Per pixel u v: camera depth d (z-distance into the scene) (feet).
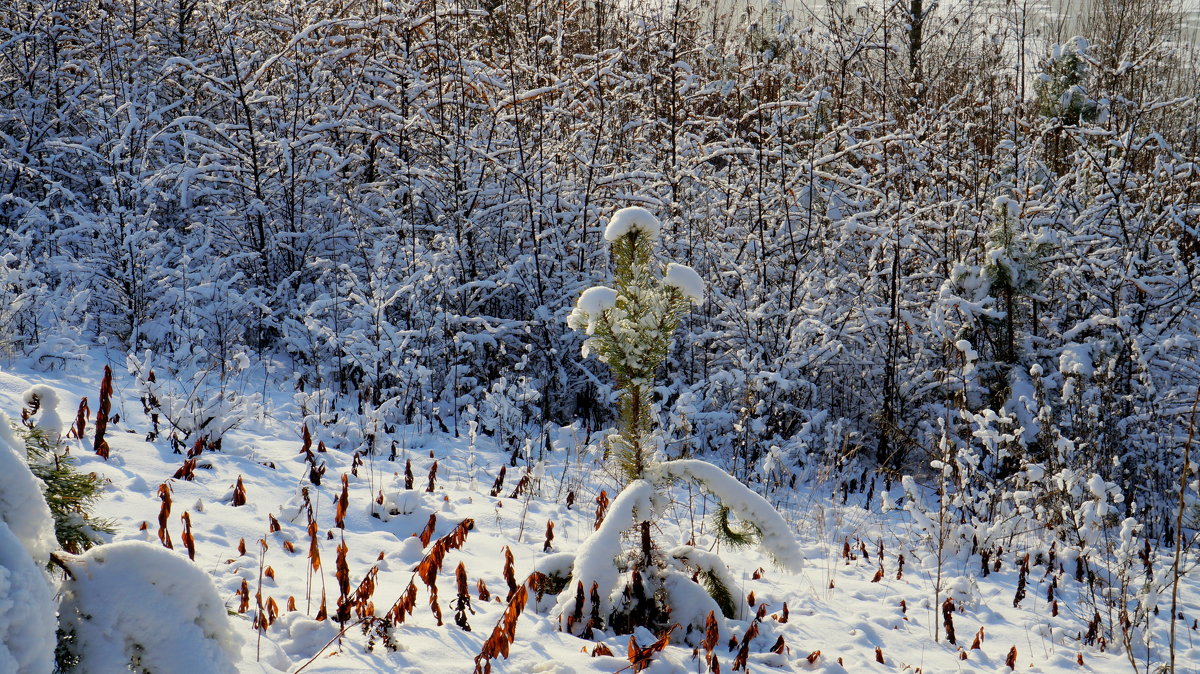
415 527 16.21
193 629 6.45
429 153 32.83
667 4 35.27
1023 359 27.58
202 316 26.73
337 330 28.07
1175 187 33.30
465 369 27.71
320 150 32.27
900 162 34.09
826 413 27.73
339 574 10.86
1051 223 30.58
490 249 32.45
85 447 15.81
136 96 32.45
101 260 26.58
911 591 17.65
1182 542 23.21
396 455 21.50
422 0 33.27
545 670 10.30
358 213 32.27
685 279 12.32
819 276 30.27
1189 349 29.37
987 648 15.37
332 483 17.72
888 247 30.50
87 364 22.50
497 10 34.76
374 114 33.86
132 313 25.85
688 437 24.17
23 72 33.06
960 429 26.14
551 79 33.94
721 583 13.83
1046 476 21.80
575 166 34.09
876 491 26.11
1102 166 33.45
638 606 12.56
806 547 19.94
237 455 18.38
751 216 32.04
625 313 12.46
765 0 43.45
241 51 34.24
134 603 6.24
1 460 5.37
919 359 29.96
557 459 23.80
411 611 11.01
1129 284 30.48
